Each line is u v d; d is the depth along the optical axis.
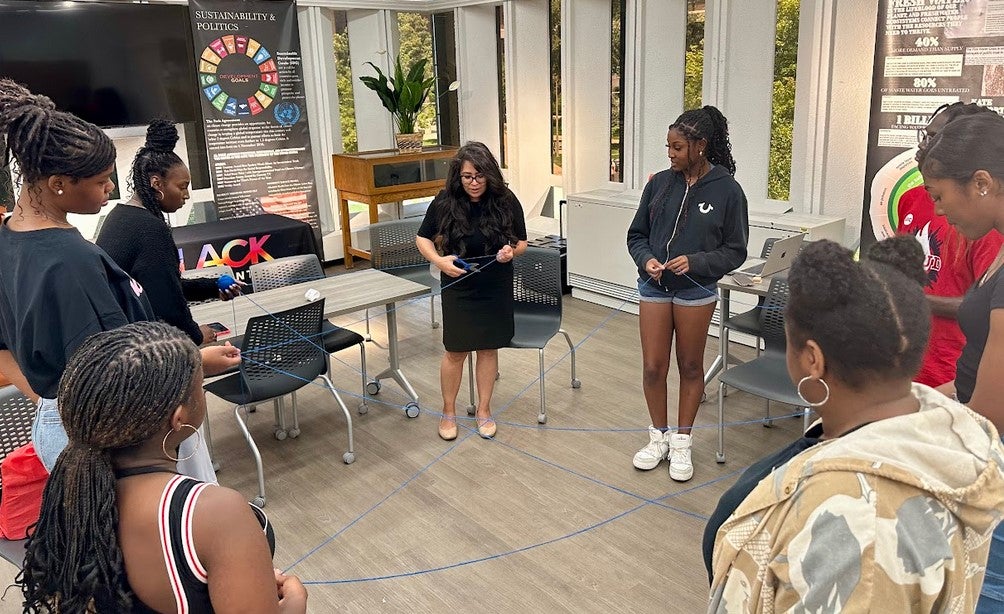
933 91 3.97
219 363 2.12
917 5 3.94
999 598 1.76
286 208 6.66
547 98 6.67
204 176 6.50
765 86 5.09
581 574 2.75
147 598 1.09
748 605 0.99
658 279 3.13
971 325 1.62
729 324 4.03
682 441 3.36
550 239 6.45
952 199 1.59
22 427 2.41
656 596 2.62
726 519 1.16
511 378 4.59
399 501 3.29
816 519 0.89
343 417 4.13
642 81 5.70
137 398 1.07
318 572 2.82
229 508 1.09
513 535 3.01
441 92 7.55
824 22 4.56
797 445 1.10
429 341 5.27
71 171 1.64
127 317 1.81
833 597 0.86
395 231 5.13
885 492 0.88
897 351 0.94
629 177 5.95
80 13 5.22
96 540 1.06
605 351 4.96
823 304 0.97
